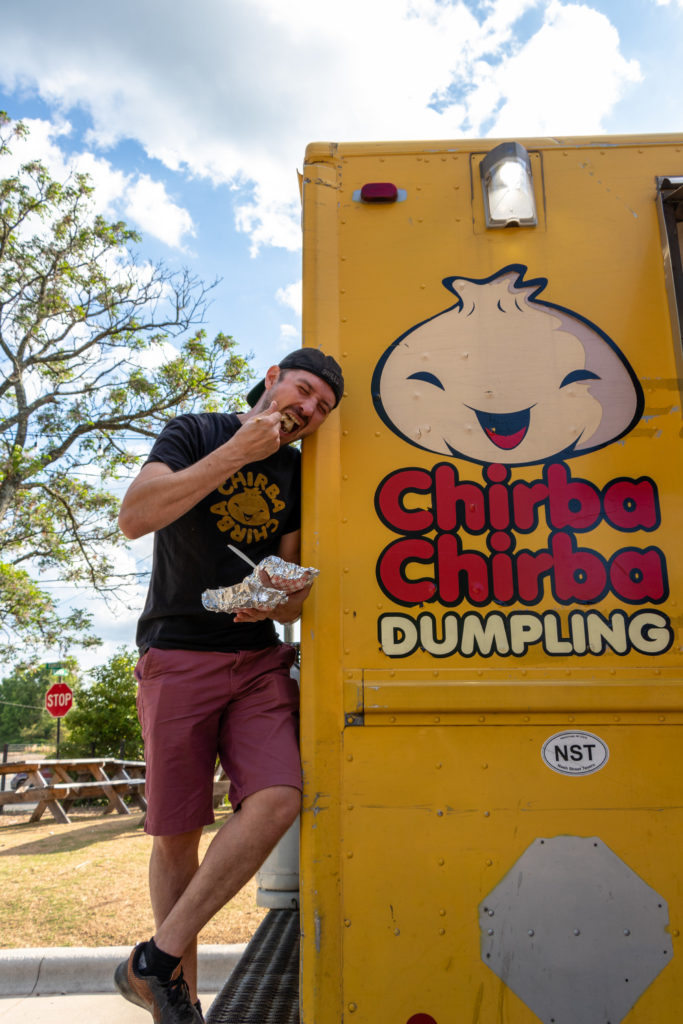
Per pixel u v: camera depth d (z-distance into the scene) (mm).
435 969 1695
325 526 1928
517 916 1711
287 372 1941
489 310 2057
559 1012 1665
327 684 1842
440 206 2129
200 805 2037
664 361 2016
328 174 2160
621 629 1846
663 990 1674
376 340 2049
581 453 1954
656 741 1788
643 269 2072
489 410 1990
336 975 1700
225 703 2037
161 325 14562
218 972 3688
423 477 1955
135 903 5039
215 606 1852
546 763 1782
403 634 1861
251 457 1854
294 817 1826
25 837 8805
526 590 1874
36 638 13586
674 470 1947
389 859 1749
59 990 3650
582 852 1737
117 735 18641
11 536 13945
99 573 14094
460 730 1806
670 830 1747
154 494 1841
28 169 14109
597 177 2133
